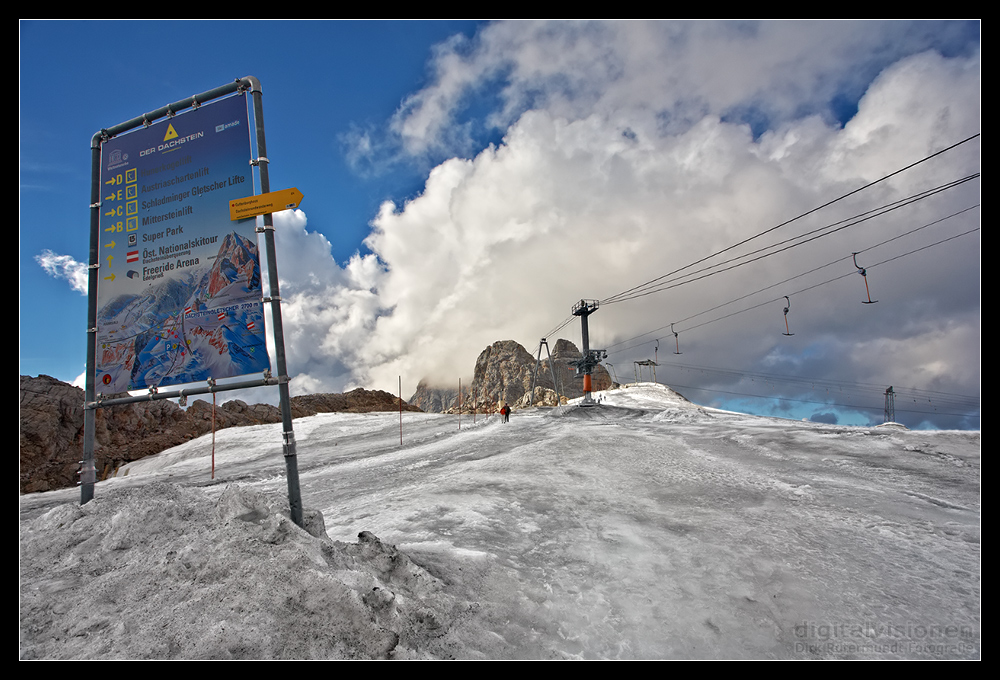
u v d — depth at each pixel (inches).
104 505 176.1
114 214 218.1
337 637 122.9
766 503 358.9
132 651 112.3
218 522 157.6
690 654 146.0
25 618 123.6
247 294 192.1
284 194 188.2
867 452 586.9
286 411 179.8
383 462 766.5
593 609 175.6
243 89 203.3
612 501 366.6
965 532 287.7
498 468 542.3
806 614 174.9
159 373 201.2
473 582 189.6
